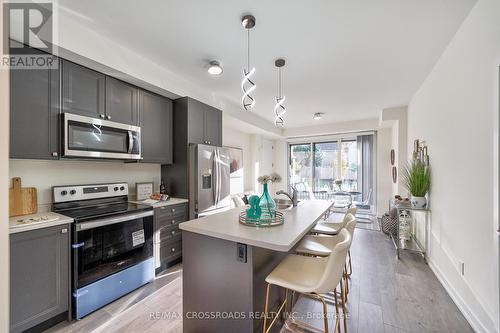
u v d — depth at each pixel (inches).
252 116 185.9
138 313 73.4
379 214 207.6
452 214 83.1
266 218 66.6
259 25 73.8
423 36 80.1
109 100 88.6
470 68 69.2
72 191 85.4
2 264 31.5
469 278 70.4
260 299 57.9
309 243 77.2
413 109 145.3
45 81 70.2
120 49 85.7
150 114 106.7
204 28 75.5
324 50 89.4
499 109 55.2
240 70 106.5
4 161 31.8
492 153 58.6
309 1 63.1
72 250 69.1
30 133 66.7
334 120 212.7
